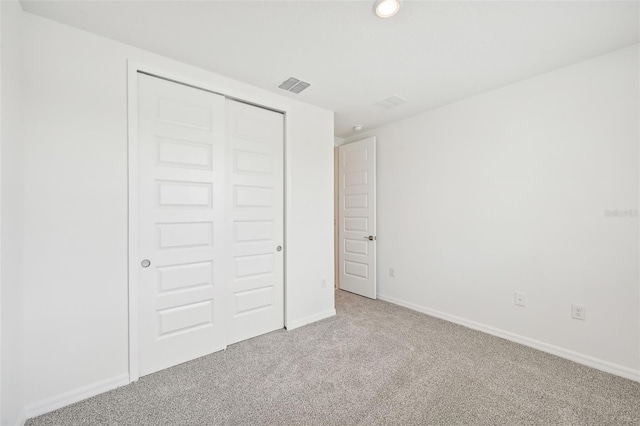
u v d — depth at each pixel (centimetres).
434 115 309
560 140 221
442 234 304
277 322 274
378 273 380
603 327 202
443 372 199
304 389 180
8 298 133
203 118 223
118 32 175
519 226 245
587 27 170
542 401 168
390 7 152
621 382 187
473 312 278
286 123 274
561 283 222
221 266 232
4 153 129
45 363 159
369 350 232
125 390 179
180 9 155
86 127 172
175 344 210
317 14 159
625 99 192
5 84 131
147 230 197
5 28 131
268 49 194
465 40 183
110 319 180
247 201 252
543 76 229
